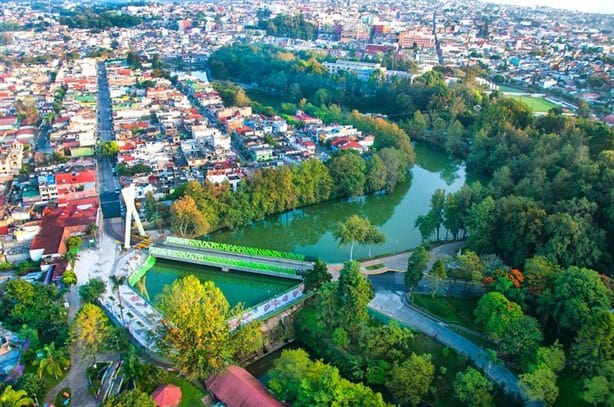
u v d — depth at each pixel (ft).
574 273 601.21
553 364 527.81
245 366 612.29
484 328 602.85
